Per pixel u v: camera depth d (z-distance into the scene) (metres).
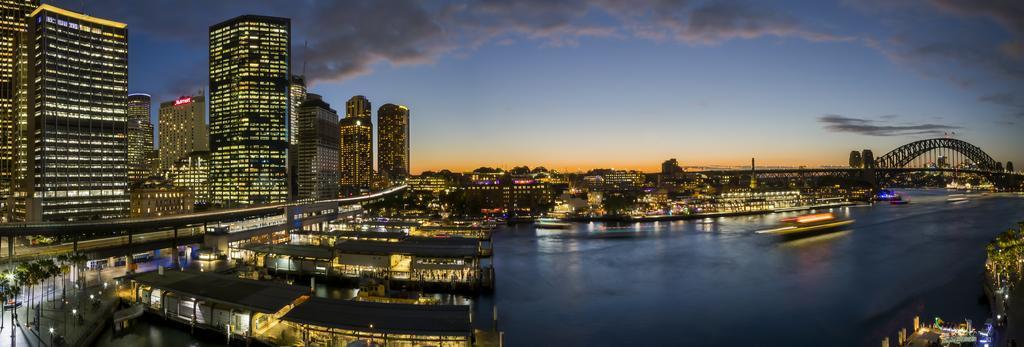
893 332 111.06
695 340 108.00
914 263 186.00
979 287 145.88
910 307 128.12
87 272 153.62
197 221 195.62
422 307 96.94
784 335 110.69
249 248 168.75
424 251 155.62
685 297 140.38
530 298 138.75
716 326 116.56
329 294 137.50
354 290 141.38
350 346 85.19
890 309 127.12
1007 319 102.00
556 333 111.62
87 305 113.31
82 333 95.50
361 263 152.12
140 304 112.19
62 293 123.50
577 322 118.94
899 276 163.75
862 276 165.00
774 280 161.00
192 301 105.69
